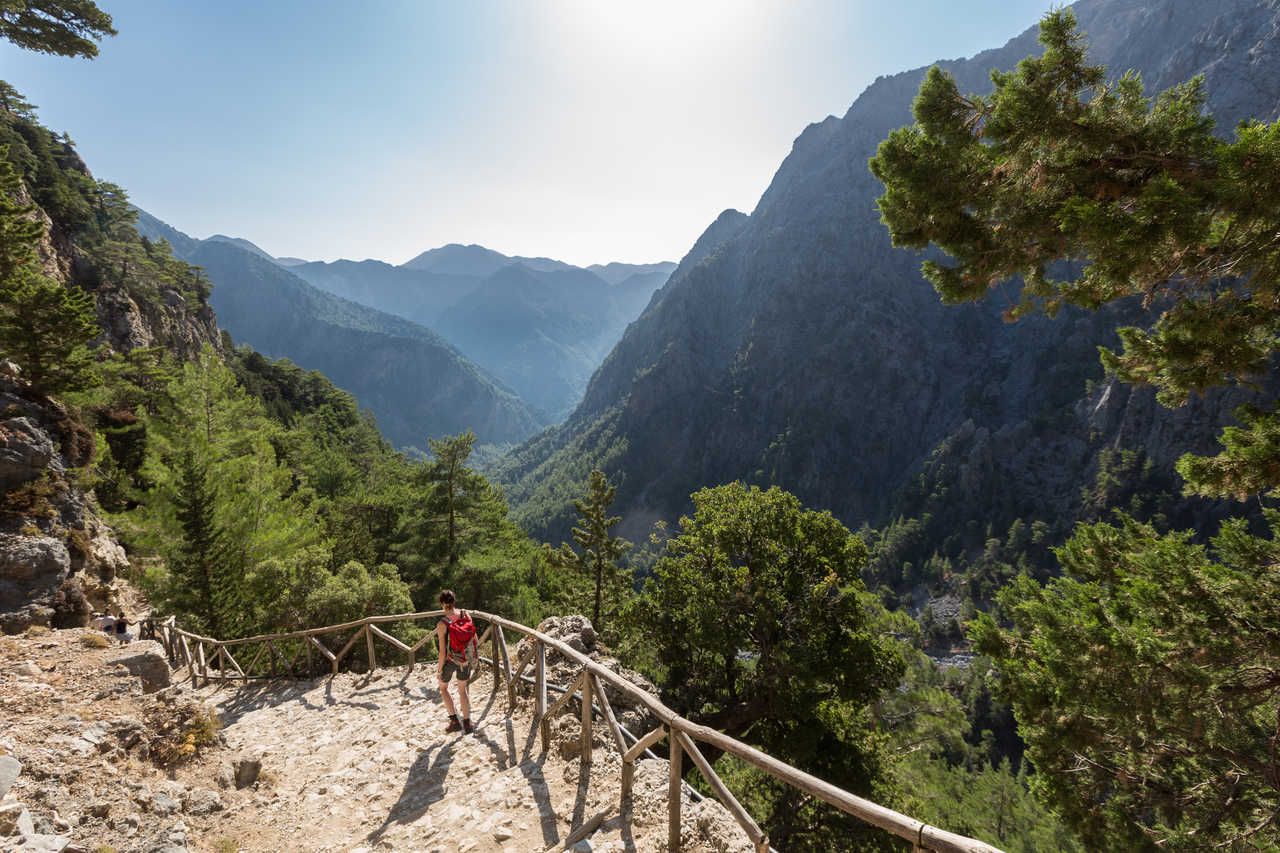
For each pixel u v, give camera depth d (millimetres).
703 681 21156
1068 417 168500
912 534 166750
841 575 20062
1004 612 12367
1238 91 178625
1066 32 6512
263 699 12297
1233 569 9055
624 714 10586
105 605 21344
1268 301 5953
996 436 175125
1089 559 11797
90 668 9977
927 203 7617
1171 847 9641
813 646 18750
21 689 8539
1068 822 10719
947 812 28531
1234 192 5262
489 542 42844
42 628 11898
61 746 6879
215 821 6574
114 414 41375
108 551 27031
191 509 22891
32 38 34156
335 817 6773
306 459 65125
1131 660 8648
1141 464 134375
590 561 35750
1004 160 7012
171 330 88750
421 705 10039
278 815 6840
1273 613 8367
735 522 21156
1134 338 7867
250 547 27578
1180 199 5238
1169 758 10203
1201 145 5977
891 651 19750
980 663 84312
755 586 19812
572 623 12844
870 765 20500
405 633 23547
